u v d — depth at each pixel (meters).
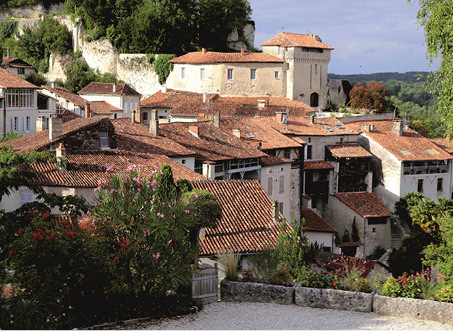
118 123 48.62
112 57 106.50
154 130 48.62
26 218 21.16
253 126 59.91
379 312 18.09
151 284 18.48
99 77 107.06
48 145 39.66
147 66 99.38
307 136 64.94
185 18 100.31
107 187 19.48
